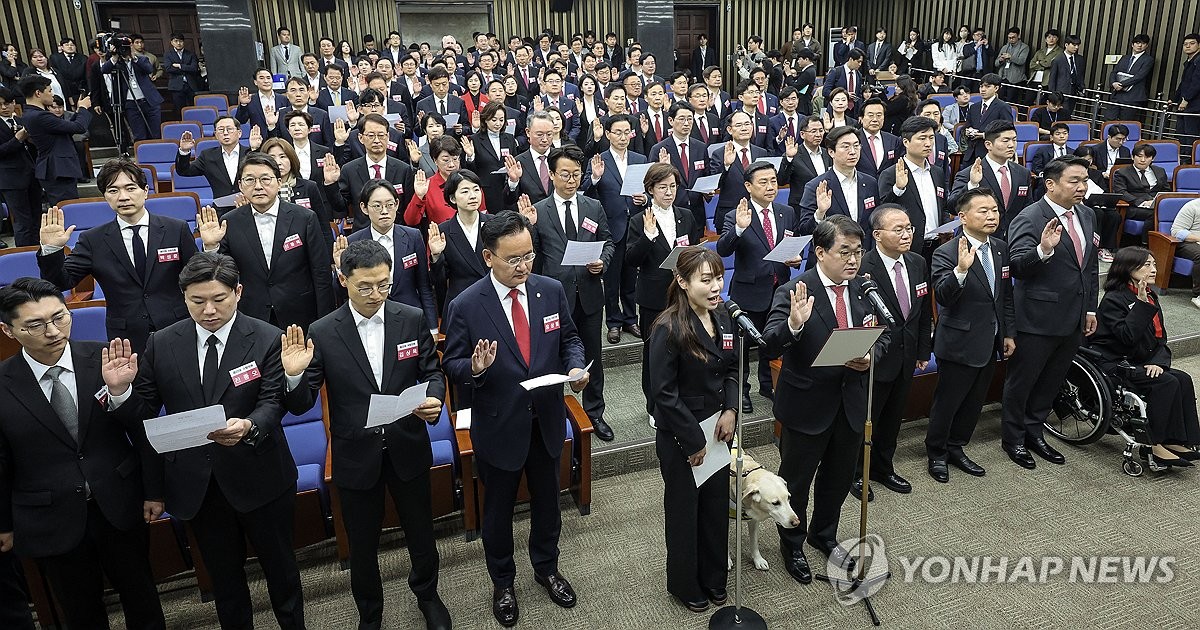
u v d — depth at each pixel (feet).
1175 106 32.58
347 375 8.32
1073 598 9.85
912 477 12.93
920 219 14.74
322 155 18.92
